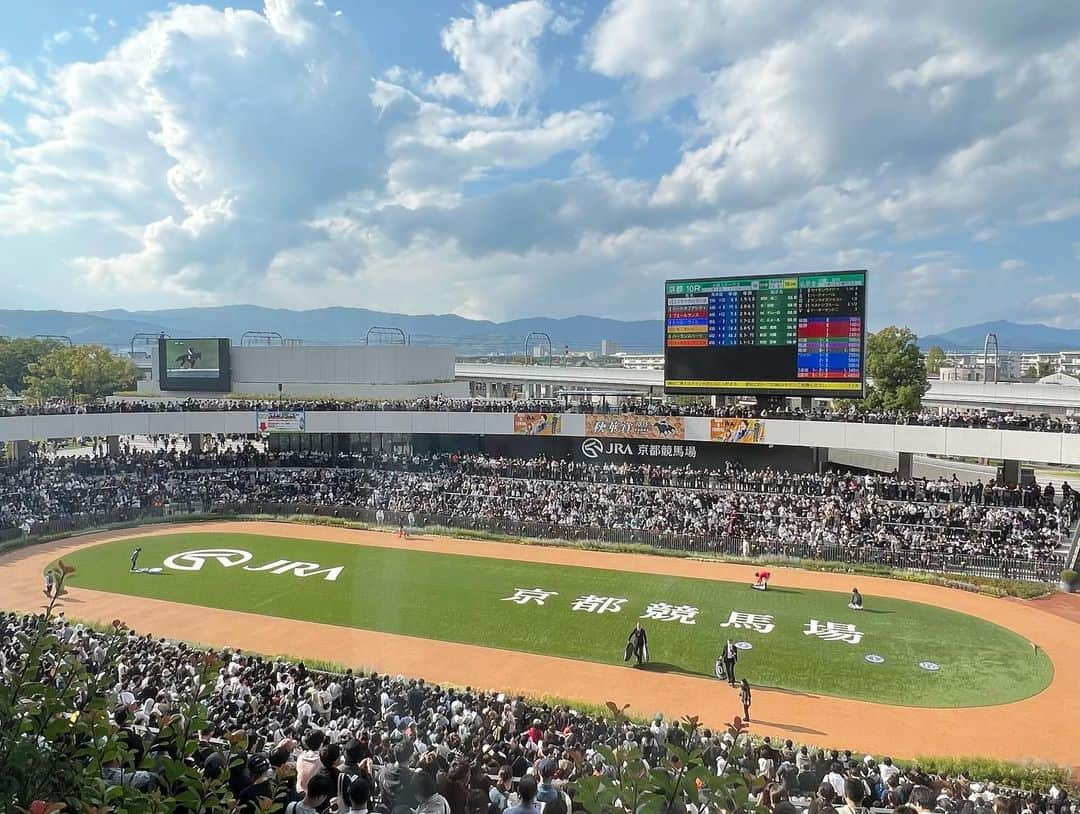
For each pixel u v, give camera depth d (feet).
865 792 52.34
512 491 187.93
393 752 48.08
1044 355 592.60
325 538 172.76
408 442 223.30
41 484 184.85
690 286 174.09
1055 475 234.58
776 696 91.35
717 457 189.98
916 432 164.35
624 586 136.15
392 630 112.57
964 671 98.37
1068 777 70.85
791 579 140.97
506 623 116.78
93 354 329.31
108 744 21.93
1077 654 103.91
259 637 110.42
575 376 314.35
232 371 257.34
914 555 141.49
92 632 88.02
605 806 21.44
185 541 169.27
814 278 163.22
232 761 28.07
